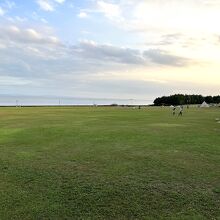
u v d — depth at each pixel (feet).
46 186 40.96
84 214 32.12
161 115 200.85
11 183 42.24
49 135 89.76
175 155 60.59
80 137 85.30
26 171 48.49
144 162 54.70
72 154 61.77
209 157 58.80
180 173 47.50
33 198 36.45
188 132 97.30
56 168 50.47
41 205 34.32
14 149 67.62
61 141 78.33
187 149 66.95
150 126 116.88
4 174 46.70
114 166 51.83
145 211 32.91
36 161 55.62
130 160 56.29
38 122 136.36
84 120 149.28
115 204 34.81
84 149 67.10
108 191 39.06
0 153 63.05
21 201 35.47
